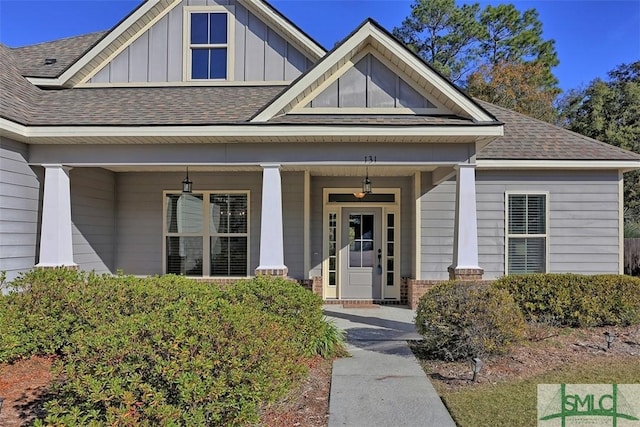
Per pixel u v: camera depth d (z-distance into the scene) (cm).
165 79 970
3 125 663
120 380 282
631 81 2545
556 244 1003
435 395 459
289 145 748
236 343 323
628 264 1551
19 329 532
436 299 591
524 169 994
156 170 998
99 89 952
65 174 768
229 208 1045
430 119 720
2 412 404
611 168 984
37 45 1139
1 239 693
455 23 2917
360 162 744
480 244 1005
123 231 1038
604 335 663
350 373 534
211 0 980
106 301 555
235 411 304
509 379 502
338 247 1095
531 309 696
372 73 750
